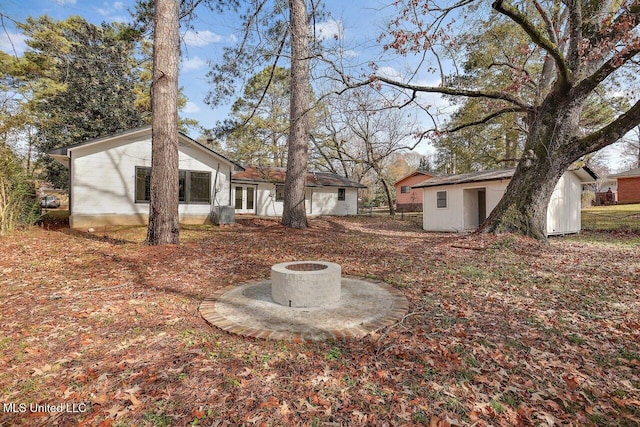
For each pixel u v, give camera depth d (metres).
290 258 6.91
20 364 2.64
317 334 3.14
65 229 10.62
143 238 9.00
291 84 12.05
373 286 4.80
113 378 2.45
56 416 2.05
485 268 5.89
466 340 3.09
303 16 10.99
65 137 15.84
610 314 3.74
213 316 3.63
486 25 10.34
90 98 16.42
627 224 13.53
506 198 8.91
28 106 11.90
